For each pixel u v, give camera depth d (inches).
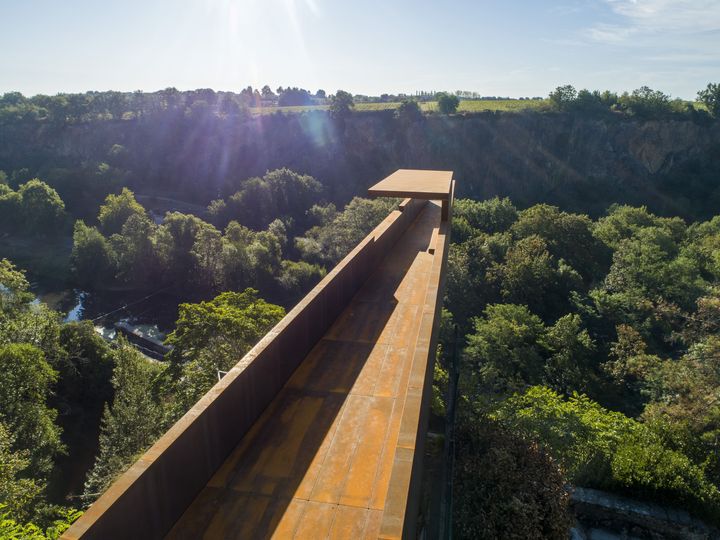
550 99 3900.1
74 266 2135.8
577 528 403.2
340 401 218.7
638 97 3745.1
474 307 1529.3
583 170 3570.4
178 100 4202.8
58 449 819.4
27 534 405.4
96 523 117.7
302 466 179.9
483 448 415.5
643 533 405.4
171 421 719.7
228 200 2930.6
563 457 480.1
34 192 2578.7
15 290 1334.9
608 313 1465.3
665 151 3484.3
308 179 3090.6
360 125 3762.3
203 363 756.6
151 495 140.2
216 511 159.8
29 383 795.4
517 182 3597.4
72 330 1179.3
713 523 399.5
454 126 3678.6
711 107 3553.2
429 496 390.3
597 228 2172.7
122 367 834.2
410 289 347.6
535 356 1157.1
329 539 149.2
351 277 327.9
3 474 534.6
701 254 1736.0
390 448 189.8
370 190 397.7
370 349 264.4
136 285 2082.9
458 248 1736.0
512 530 348.5
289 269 2057.1
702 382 796.0
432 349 255.3
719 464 530.6
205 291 2027.6
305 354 256.1
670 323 1370.6
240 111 3961.6
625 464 429.1
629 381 1198.3
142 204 3198.8
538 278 1556.3
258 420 205.8
